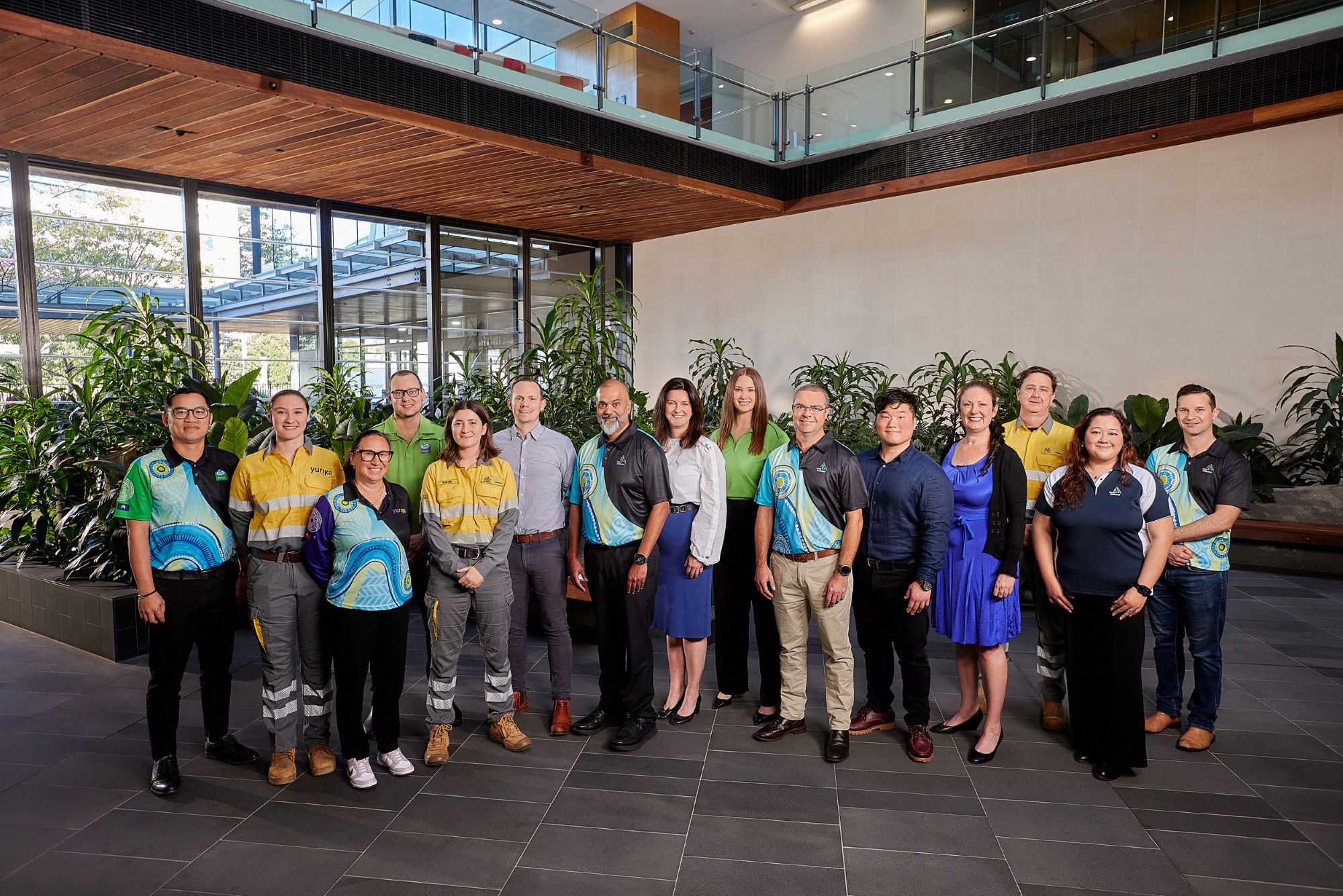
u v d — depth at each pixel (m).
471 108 6.25
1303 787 2.71
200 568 2.65
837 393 8.78
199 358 5.54
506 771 2.85
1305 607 5.10
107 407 4.64
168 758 2.70
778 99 9.23
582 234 10.59
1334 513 6.08
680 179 8.04
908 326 8.98
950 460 3.01
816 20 11.79
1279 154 6.76
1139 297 7.53
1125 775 2.81
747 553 3.35
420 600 3.43
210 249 7.44
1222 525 2.92
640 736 3.05
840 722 2.96
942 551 2.80
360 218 8.62
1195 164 7.16
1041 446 3.21
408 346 9.09
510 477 2.94
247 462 2.67
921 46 8.38
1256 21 6.48
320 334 8.30
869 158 8.83
